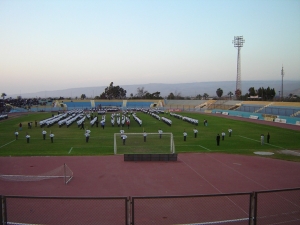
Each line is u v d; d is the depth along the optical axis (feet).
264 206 45.09
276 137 130.41
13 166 73.20
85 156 85.46
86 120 207.72
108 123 189.26
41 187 56.18
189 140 119.34
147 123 189.47
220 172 69.00
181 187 56.95
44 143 110.93
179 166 74.49
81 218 40.40
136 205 45.39
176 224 38.58
